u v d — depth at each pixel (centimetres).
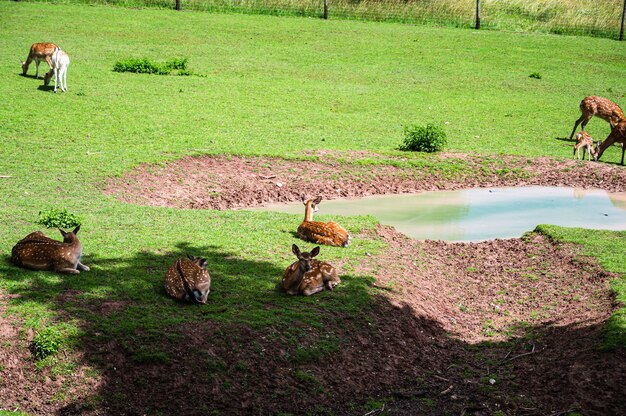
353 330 1049
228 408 881
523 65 3584
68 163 1858
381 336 1059
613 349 1002
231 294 1105
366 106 2802
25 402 873
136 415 862
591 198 1952
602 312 1131
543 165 2181
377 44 3812
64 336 941
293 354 970
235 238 1380
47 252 1109
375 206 1820
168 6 4306
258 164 2019
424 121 2631
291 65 3347
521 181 2080
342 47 3712
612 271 1291
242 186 1875
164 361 923
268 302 1088
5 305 999
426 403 935
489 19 4441
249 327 1003
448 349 1086
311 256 1112
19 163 1828
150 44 3478
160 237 1348
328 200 1855
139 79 2884
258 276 1187
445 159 2173
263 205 1783
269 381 926
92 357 924
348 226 1523
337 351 997
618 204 1900
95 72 2916
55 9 3975
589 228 1667
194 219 1504
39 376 902
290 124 2456
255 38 3759
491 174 2105
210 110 2545
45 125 2184
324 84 3088
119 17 3931
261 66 3288
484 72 3431
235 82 2986
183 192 1792
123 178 1797
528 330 1140
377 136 2389
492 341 1118
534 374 1001
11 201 1515
